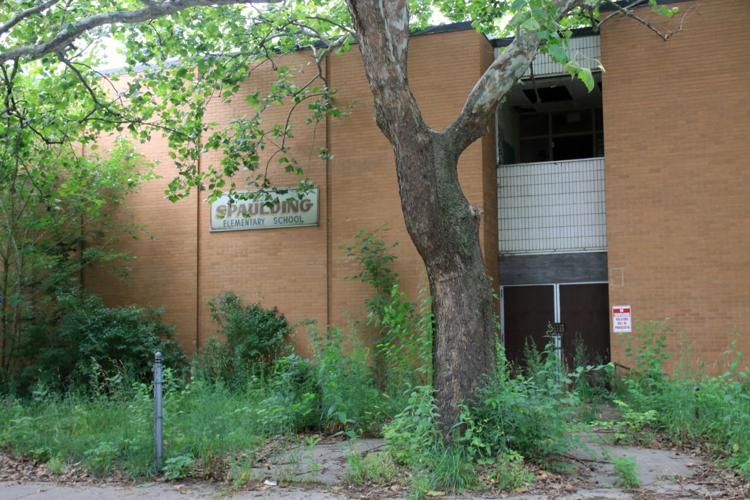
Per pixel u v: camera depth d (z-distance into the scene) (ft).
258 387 44.50
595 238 55.77
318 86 58.65
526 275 56.95
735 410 33.14
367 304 53.42
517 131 64.69
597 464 30.37
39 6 42.91
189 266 60.54
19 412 41.60
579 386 43.93
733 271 50.19
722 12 51.80
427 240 30.73
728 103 51.19
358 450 32.48
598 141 63.26
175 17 52.75
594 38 56.03
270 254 58.70
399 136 30.40
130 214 62.18
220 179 55.98
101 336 53.78
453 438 29.27
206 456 31.24
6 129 49.83
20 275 56.65
